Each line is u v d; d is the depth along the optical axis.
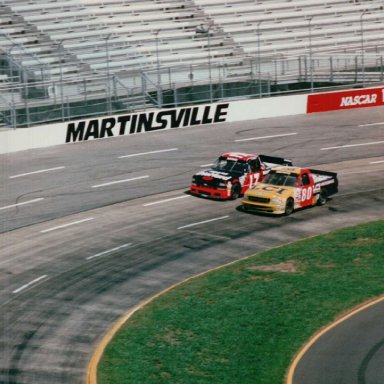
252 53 181.12
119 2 185.62
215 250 101.56
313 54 181.50
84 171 128.62
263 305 87.62
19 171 128.88
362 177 126.12
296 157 134.12
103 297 89.88
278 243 103.56
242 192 118.00
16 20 175.75
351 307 87.62
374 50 188.75
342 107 159.00
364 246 102.25
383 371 75.75
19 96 150.38
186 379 73.38
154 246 102.62
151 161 132.62
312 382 73.75
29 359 77.25
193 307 87.12
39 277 94.62
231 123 151.38
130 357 77.19
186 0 188.88
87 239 104.81
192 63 162.75
